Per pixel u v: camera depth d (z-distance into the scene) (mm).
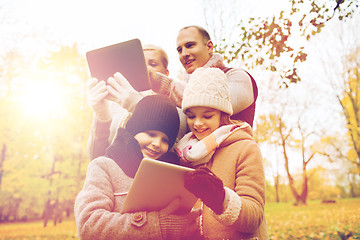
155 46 2219
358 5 3424
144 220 1069
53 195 16891
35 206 22328
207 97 1329
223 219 1066
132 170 1242
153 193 1078
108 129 1669
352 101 18297
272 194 44594
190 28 2158
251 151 1307
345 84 18656
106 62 1586
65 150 17375
